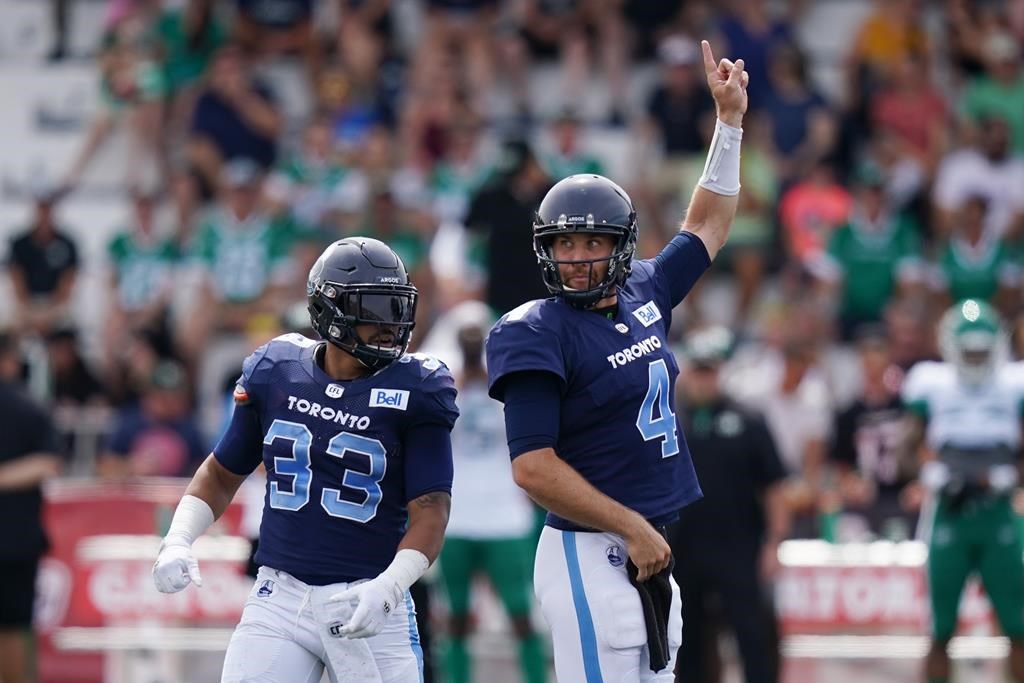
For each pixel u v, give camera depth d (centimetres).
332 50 5312
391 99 5038
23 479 3231
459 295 4134
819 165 4825
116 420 4209
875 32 5166
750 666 3191
